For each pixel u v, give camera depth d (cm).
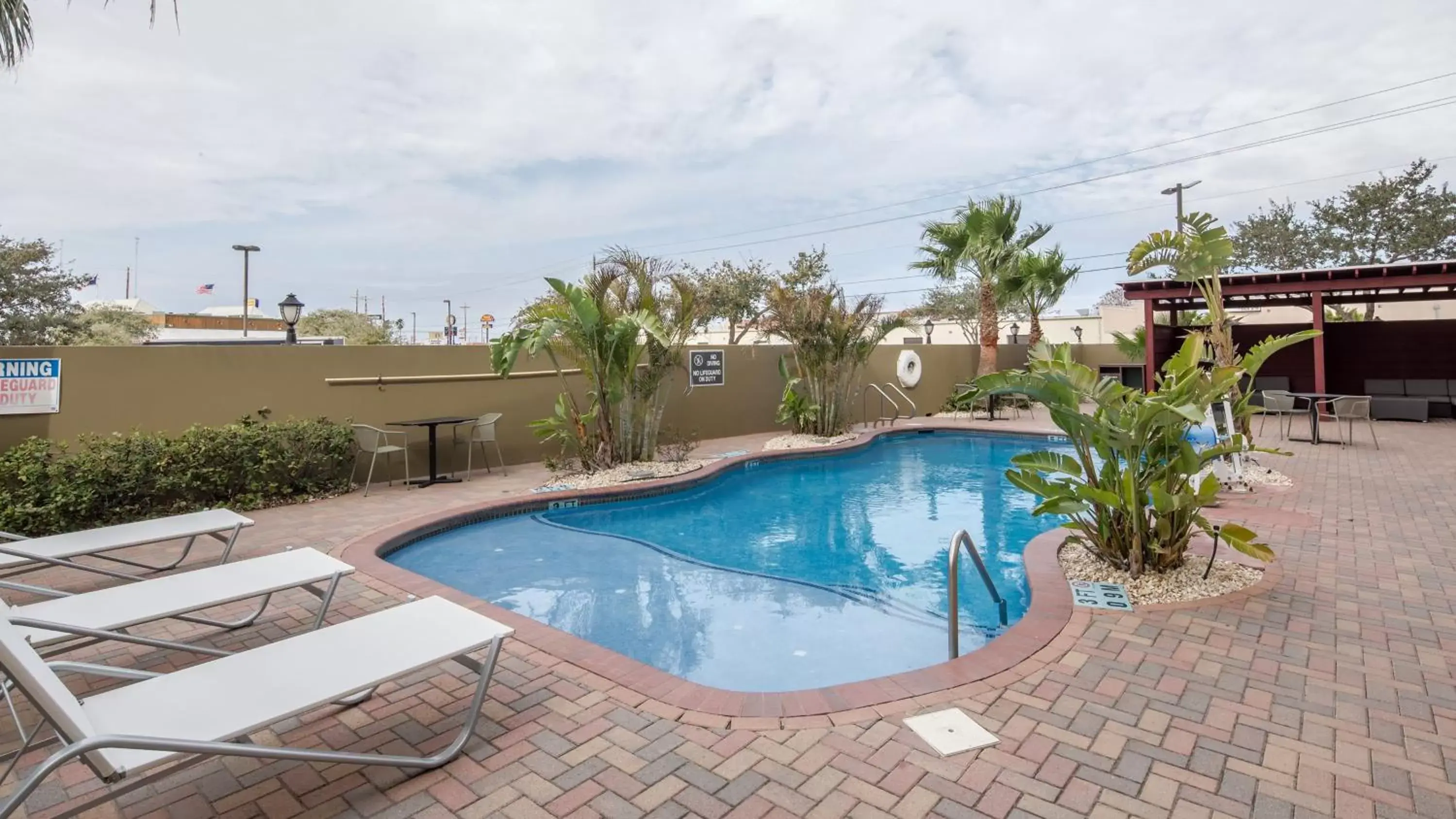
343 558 507
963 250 1588
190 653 346
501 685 307
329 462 754
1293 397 1085
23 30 468
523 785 232
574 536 646
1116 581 430
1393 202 2114
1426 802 218
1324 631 354
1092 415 433
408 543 595
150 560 516
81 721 182
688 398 1192
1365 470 825
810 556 589
